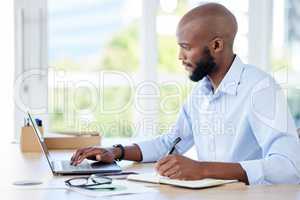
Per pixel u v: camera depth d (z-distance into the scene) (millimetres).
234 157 2291
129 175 1964
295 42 4398
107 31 4344
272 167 1897
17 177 2012
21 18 4105
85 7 4305
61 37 4262
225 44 2223
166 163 1879
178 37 2232
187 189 1732
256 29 4336
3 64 4039
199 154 2498
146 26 4297
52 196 1642
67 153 2795
